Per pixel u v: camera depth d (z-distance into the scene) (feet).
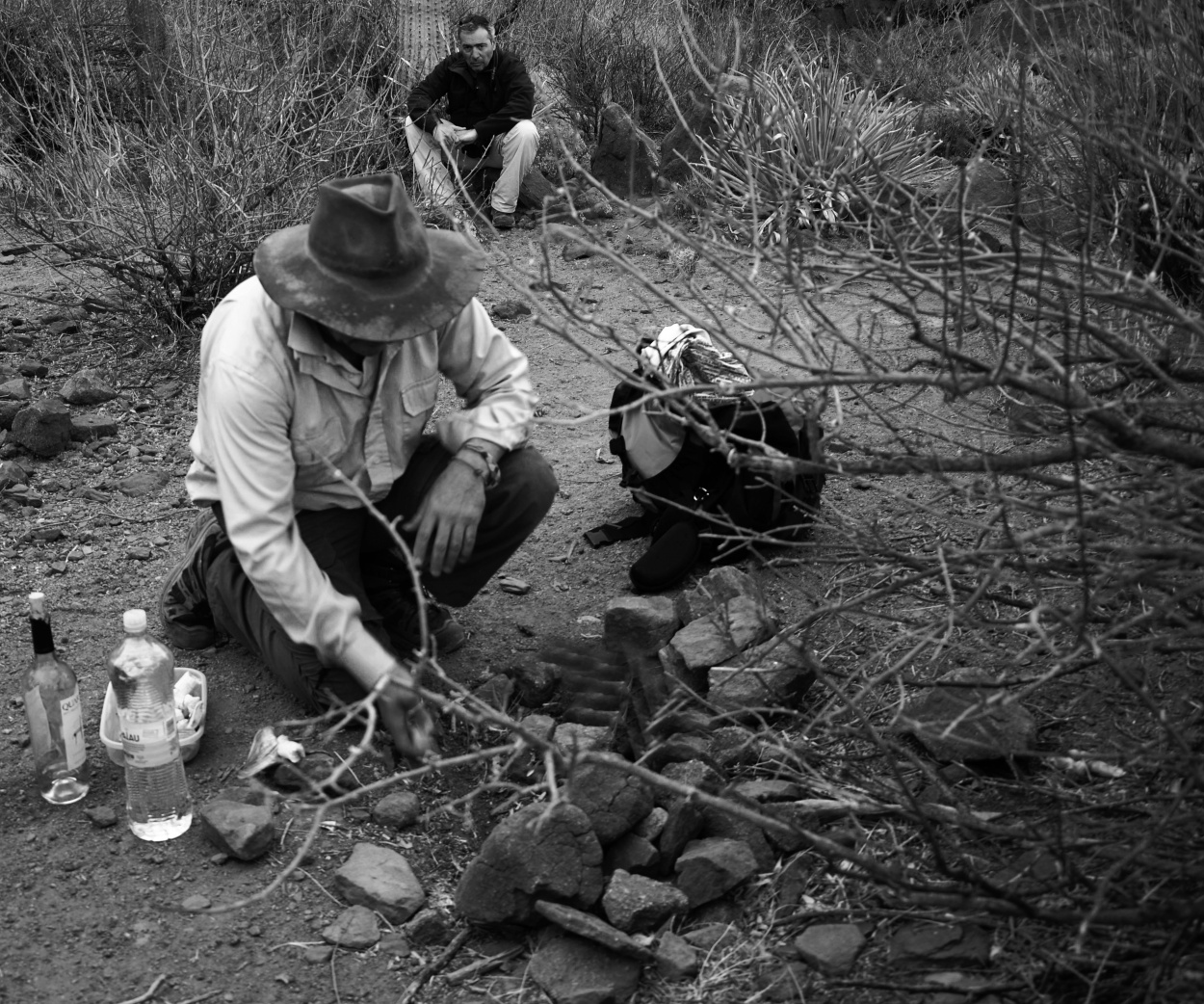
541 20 29.96
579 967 8.00
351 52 24.00
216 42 20.68
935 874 8.27
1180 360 8.20
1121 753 7.84
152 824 9.00
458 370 10.07
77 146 19.24
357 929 8.33
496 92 23.27
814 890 8.52
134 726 8.80
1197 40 10.04
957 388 6.64
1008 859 8.16
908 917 8.07
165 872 8.79
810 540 12.75
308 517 9.77
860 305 16.67
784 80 23.39
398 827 9.23
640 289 19.74
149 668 8.82
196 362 17.24
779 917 8.38
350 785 9.49
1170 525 6.86
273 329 8.93
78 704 9.36
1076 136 10.82
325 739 6.31
